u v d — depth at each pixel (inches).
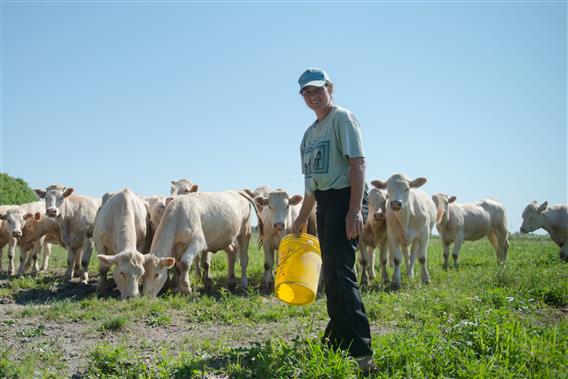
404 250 554.3
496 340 209.6
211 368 210.2
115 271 407.2
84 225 543.2
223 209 490.0
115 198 481.1
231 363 213.6
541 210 779.4
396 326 297.0
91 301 368.5
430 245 1118.4
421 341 213.2
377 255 853.2
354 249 202.1
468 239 691.4
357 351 191.3
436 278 520.4
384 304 349.1
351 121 200.7
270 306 362.0
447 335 231.5
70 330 294.8
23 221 572.7
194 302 382.0
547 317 310.5
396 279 474.9
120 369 215.5
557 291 358.9
